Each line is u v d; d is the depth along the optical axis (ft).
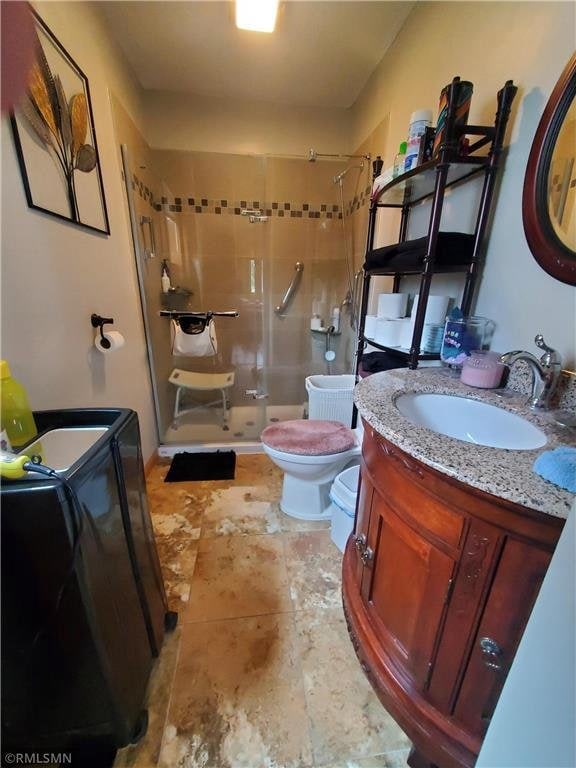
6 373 2.34
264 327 8.80
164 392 7.75
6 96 2.82
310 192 8.02
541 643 1.37
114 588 2.35
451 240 3.62
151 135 7.36
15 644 1.96
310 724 2.83
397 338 4.64
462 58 3.86
